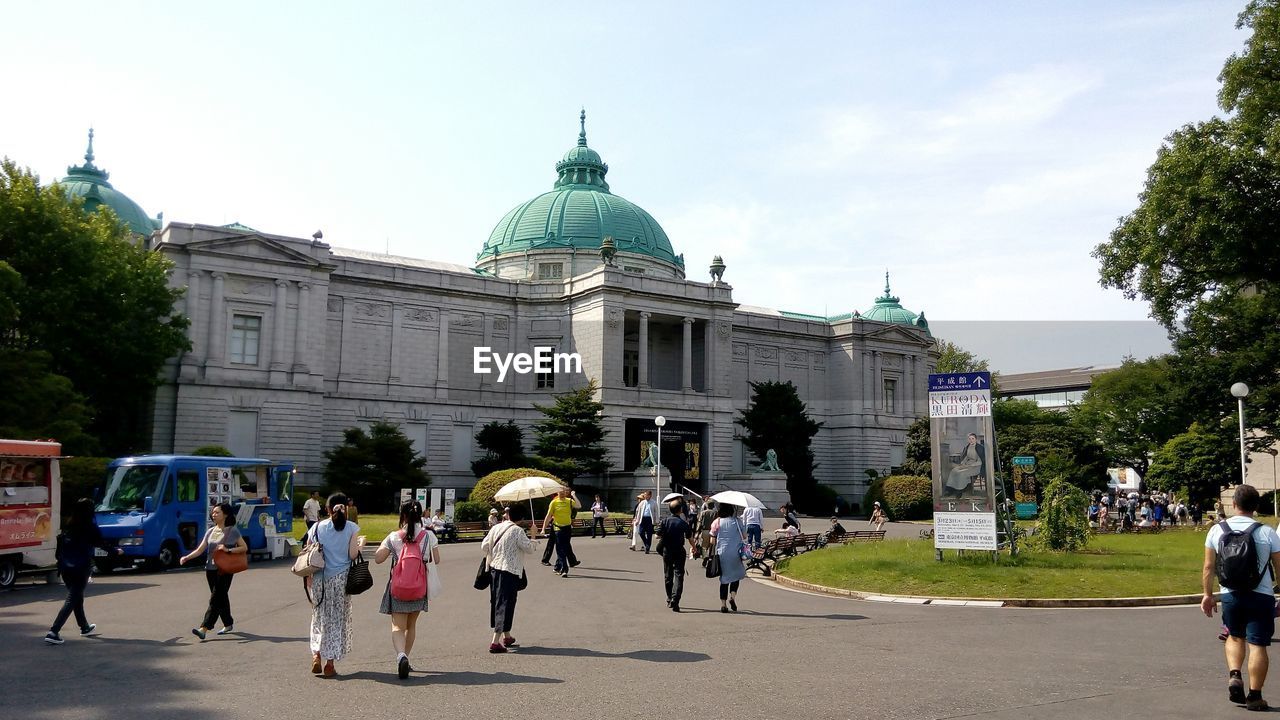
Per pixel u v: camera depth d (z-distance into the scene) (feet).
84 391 189.16
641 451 264.11
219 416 218.18
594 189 358.43
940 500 96.32
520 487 106.52
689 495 236.22
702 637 58.90
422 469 253.03
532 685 44.19
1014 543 99.40
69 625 63.87
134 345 187.21
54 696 42.01
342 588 46.62
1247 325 182.09
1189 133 141.08
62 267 176.76
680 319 282.56
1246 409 182.50
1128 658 51.57
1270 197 130.72
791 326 334.24
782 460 279.90
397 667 48.85
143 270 193.98
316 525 47.21
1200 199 133.80
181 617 67.92
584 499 252.01
